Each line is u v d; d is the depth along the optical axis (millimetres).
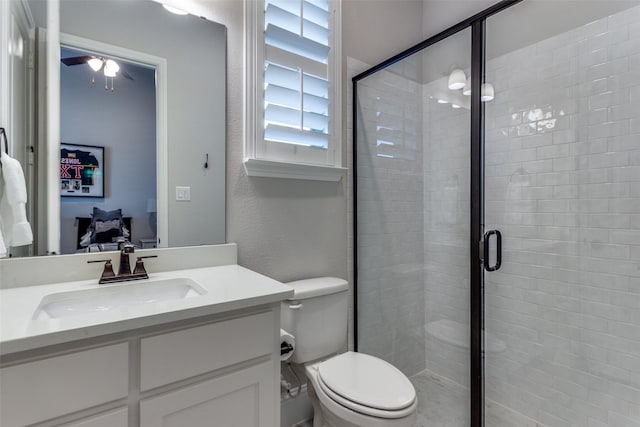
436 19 2232
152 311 773
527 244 1639
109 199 1188
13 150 1035
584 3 1439
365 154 1938
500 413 1734
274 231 1603
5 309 802
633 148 1334
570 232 1509
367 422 1069
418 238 2053
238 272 1261
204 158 1390
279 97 1595
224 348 877
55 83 1099
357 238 1923
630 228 1352
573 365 1513
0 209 1009
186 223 1345
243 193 1502
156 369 774
